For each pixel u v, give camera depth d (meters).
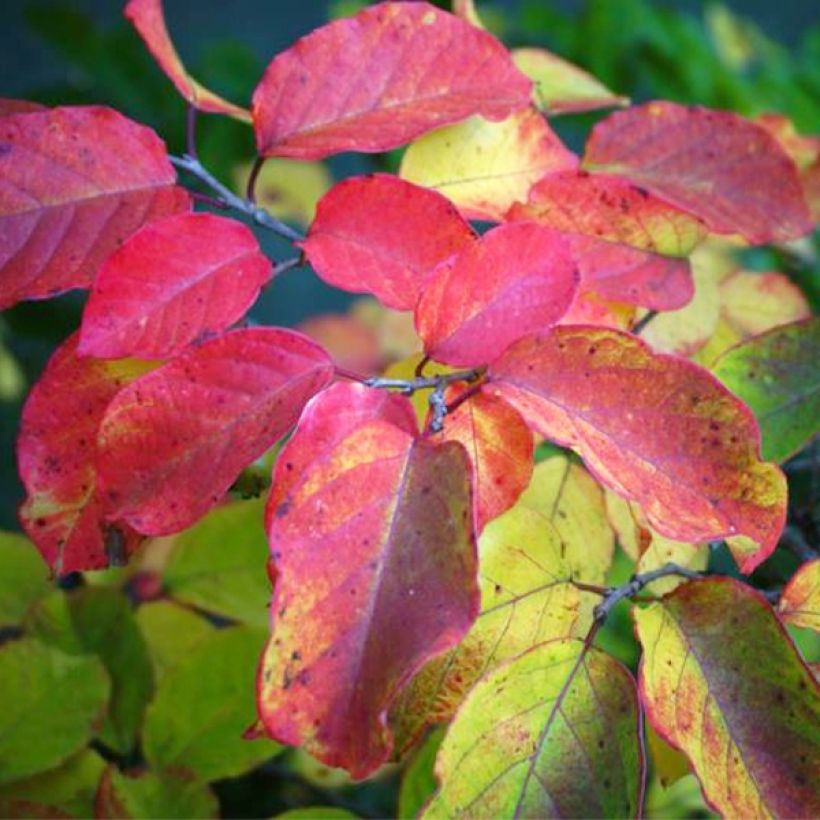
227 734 0.55
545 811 0.41
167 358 0.43
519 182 0.51
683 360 0.41
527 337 0.41
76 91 0.86
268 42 1.69
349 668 0.37
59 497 0.43
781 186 0.52
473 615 0.37
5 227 0.43
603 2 0.88
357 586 0.38
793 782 0.41
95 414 0.44
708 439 0.41
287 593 0.37
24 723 0.54
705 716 0.42
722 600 0.43
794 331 0.51
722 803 0.41
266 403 0.41
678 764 0.49
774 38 1.73
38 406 0.44
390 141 0.46
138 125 0.45
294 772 0.66
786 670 0.42
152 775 0.54
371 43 0.48
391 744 0.37
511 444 0.41
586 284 0.48
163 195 0.45
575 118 0.83
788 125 0.63
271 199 0.74
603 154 0.53
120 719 0.58
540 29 0.90
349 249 0.44
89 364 0.44
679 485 0.41
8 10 1.59
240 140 0.80
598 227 0.49
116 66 0.87
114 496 0.40
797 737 0.42
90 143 0.44
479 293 0.42
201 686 0.56
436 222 0.44
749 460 0.41
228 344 0.41
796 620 0.45
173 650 0.60
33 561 0.60
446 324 0.42
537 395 0.41
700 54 0.88
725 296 0.60
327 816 0.53
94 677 0.55
